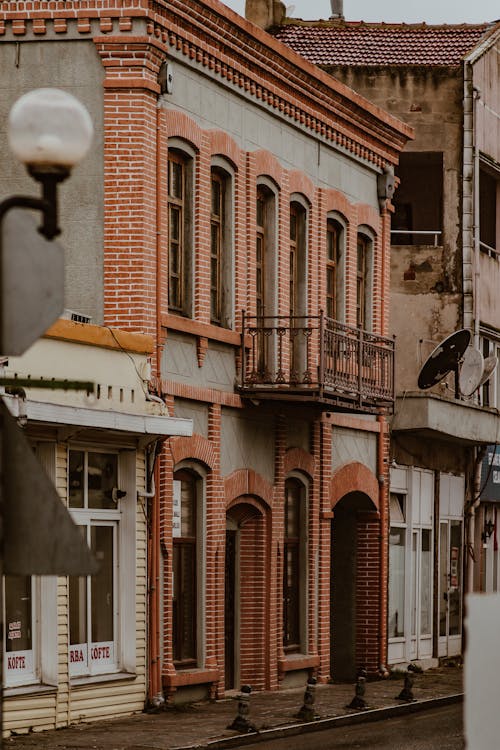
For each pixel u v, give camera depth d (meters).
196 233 28.89
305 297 34.06
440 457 42.84
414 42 46.16
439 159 45.34
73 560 8.19
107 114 26.61
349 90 35.41
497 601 6.15
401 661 39.62
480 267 45.22
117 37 26.53
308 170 34.28
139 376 25.89
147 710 26.53
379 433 38.28
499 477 47.38
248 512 31.98
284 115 32.81
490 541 47.88
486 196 48.12
